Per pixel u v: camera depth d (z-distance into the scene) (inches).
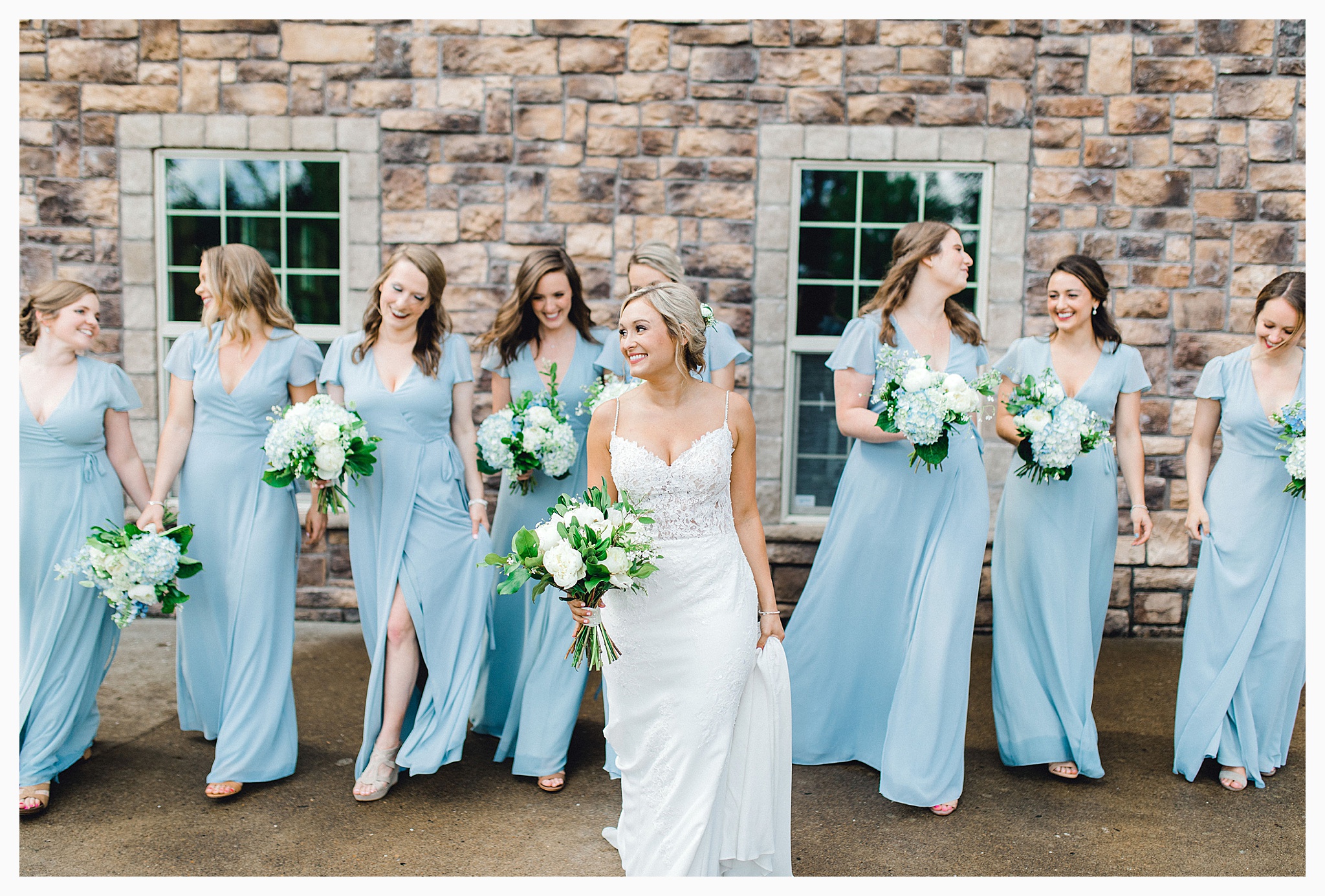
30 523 131.3
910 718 131.4
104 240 206.2
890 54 201.2
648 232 205.6
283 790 137.2
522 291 149.6
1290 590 138.4
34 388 132.4
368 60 204.1
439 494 139.1
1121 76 200.1
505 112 204.7
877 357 137.9
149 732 155.9
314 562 212.8
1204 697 139.8
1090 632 142.6
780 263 205.5
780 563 209.3
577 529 95.3
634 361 102.0
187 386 139.2
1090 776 140.1
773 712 106.1
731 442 105.7
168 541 127.2
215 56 203.6
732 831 105.3
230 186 209.3
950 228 135.7
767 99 203.0
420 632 137.1
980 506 137.1
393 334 138.9
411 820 129.1
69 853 119.2
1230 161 200.7
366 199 206.4
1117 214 202.4
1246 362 140.9
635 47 202.8
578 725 165.3
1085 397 143.3
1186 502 206.5
